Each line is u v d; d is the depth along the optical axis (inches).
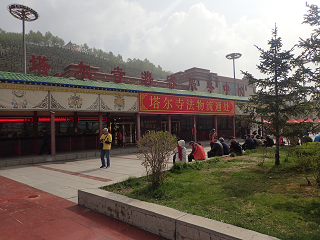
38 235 135.2
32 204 191.0
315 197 166.7
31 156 486.0
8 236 134.3
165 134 208.1
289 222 127.2
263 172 263.0
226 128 1101.7
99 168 368.2
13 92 436.1
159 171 200.8
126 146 714.2
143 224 140.6
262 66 301.0
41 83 462.9
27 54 3796.8
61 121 644.7
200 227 112.7
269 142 527.5
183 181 229.0
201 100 805.2
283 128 291.9
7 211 175.5
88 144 634.8
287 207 149.1
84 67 590.9
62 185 255.0
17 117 566.6
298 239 105.3
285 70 282.7
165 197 176.4
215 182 222.1
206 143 847.7
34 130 590.9
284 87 287.3
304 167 224.8
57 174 323.6
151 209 139.0
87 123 697.6
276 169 274.2
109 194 174.1
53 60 4003.4
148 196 182.2
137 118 638.5
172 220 125.2
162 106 687.1
